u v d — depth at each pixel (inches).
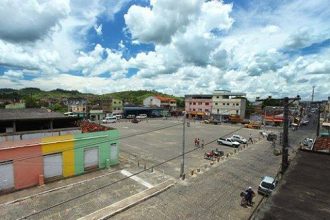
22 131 801.6
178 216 560.1
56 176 760.3
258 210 228.1
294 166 371.6
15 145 657.6
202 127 2321.6
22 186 679.1
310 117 3892.7
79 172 819.4
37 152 705.0
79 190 684.7
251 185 772.6
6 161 642.2
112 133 920.3
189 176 832.9
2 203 589.0
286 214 216.4
